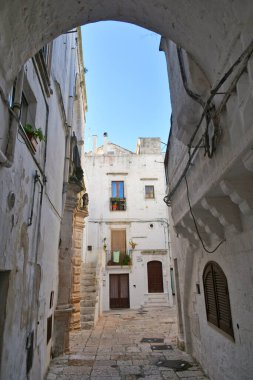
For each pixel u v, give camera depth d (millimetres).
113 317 15797
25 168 4180
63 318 8008
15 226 3730
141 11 3791
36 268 5152
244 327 4219
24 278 4242
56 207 7688
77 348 8641
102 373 6391
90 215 22000
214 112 3594
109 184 22812
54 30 3484
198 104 4172
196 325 7078
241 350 4328
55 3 3029
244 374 4246
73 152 10289
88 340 9766
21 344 4070
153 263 21281
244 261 4211
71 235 9039
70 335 10609
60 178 8398
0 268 3162
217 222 4965
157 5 3484
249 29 2545
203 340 6438
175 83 4977
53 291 7523
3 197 3207
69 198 9320
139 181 23000
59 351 7762
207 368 6105
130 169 23203
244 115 2732
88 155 23344
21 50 3002
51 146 6652
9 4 2432
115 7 3779
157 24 3924
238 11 2629
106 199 22469
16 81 3631
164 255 21359
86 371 6512
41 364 5648
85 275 15453
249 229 3994
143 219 22156
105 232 21828
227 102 3193
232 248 4625
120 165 23250
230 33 2895
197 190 4758
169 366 6801
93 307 13000
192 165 5016
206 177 4211
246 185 3562
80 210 13344
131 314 16938
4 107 3010
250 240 3996
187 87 4035
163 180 23109
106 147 24922
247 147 2770
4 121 3047
